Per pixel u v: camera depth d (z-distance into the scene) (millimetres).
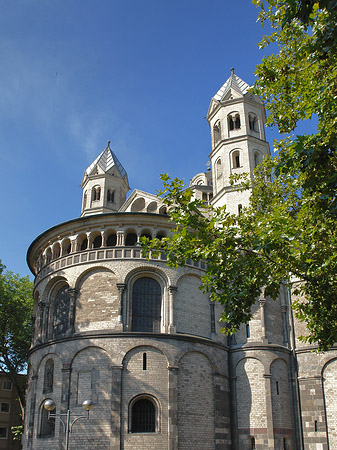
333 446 44250
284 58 27281
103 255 44844
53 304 47281
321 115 22203
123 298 43094
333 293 25094
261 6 25938
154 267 44656
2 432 79500
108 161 75625
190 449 39875
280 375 47250
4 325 64062
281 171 24062
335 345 46969
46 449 40406
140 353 41062
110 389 39594
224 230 25750
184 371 42062
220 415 43656
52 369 43938
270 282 25938
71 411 40062
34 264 55656
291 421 46250
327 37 20641
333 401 45531
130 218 46094
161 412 39500
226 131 60969
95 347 41312
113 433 37938
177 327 43844
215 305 47750
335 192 22375
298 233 24938
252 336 48219
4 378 82188
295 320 50062
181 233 25969
